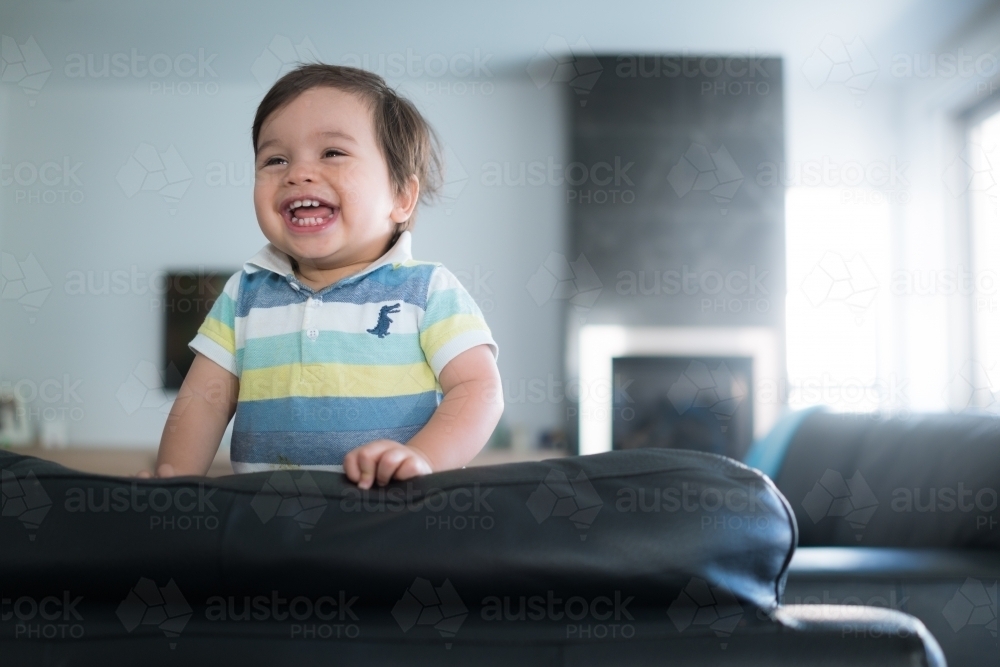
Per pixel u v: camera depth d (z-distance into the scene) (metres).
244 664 0.49
